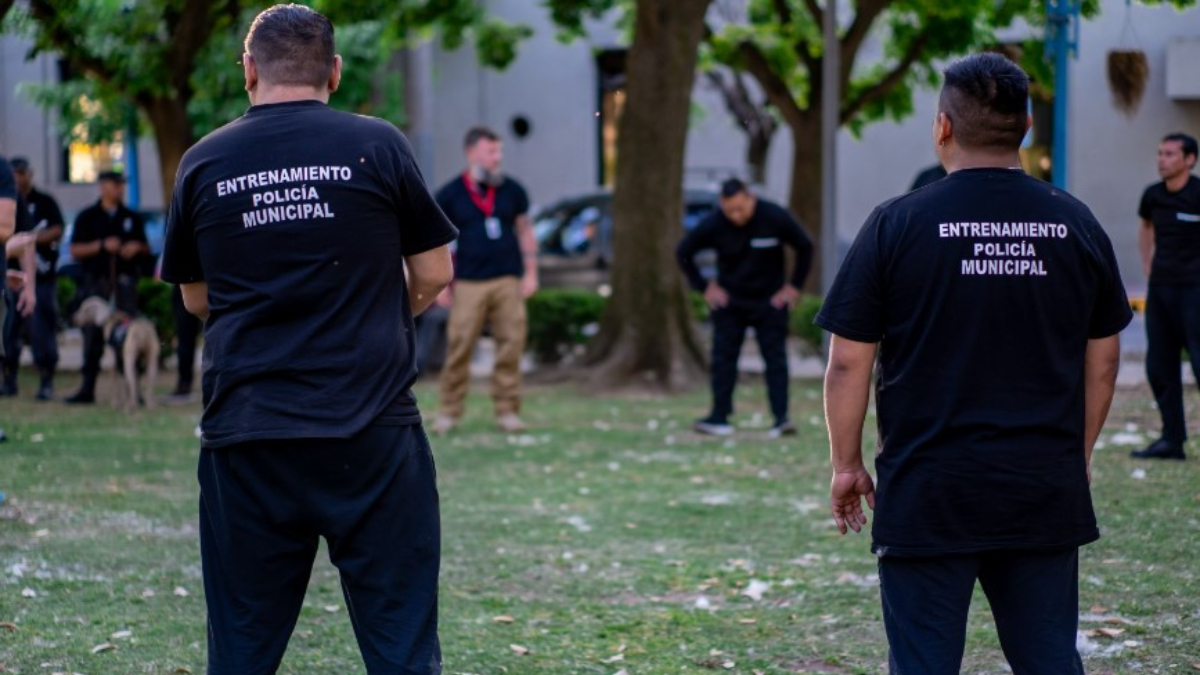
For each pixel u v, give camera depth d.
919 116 29.84
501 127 34.12
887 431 4.21
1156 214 10.70
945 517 4.09
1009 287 4.08
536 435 13.41
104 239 15.46
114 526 9.00
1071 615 4.20
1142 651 6.23
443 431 13.45
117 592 7.38
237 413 4.32
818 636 6.72
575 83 33.81
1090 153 14.45
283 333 4.32
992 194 4.15
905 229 4.13
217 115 24.58
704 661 6.36
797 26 22.48
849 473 4.32
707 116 31.73
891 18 22.80
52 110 29.00
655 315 17.08
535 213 23.58
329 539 4.43
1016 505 4.07
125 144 30.17
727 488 10.61
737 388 17.31
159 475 10.98
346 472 4.31
